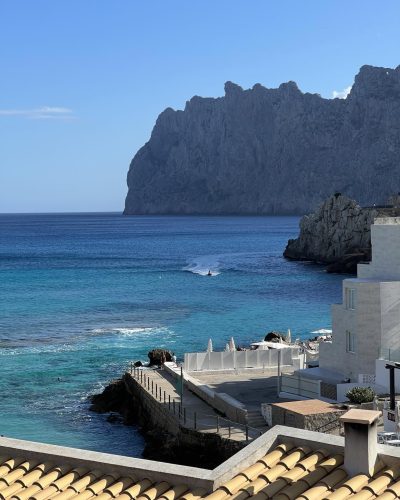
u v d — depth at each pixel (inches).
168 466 568.7
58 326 3585.1
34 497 557.6
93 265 7317.9
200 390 1961.1
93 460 589.0
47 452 609.3
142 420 2004.2
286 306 4271.7
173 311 4087.1
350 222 7209.6
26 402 2214.6
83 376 2544.3
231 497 526.0
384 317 1852.9
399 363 1596.9
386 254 1926.7
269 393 1934.1
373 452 536.7
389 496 502.6
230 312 4030.5
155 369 2349.9
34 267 7091.5
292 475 539.5
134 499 544.7
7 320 3784.5
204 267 7066.9
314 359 2311.8
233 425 1674.5
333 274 6259.8
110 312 4065.0
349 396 1627.7
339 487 521.7
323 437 575.5
